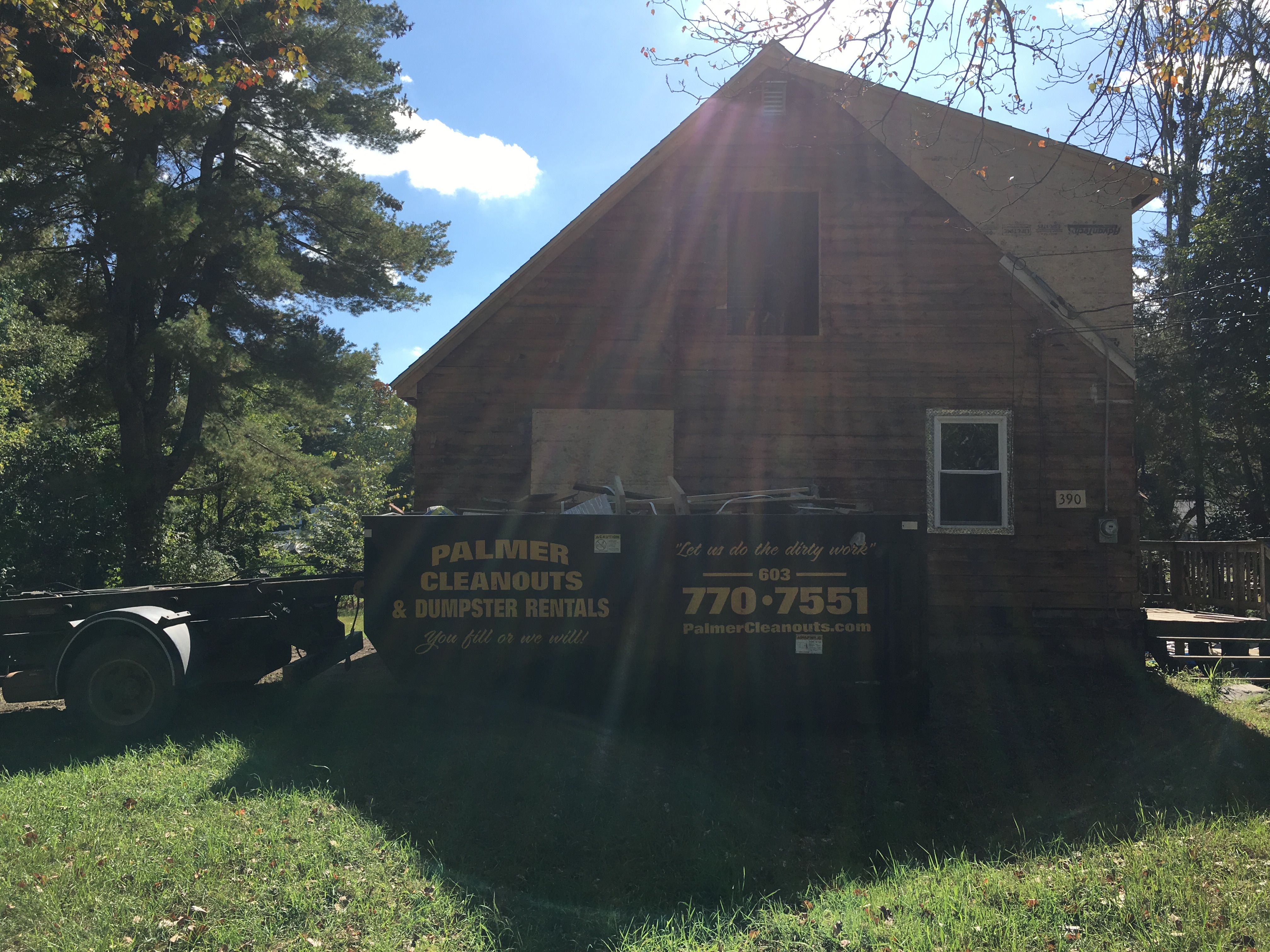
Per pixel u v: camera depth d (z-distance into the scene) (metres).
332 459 25.52
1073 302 11.02
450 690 7.40
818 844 5.25
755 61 11.30
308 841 4.88
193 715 8.04
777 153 11.44
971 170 9.25
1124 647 10.68
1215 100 7.90
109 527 19.55
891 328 11.20
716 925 4.14
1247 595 11.26
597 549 7.32
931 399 11.12
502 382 11.38
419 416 11.39
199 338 17.30
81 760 6.75
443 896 4.32
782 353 11.28
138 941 3.86
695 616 7.24
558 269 11.45
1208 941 3.82
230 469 23.28
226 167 20.19
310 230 21.20
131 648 7.49
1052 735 7.46
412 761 6.37
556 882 4.56
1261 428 21.16
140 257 16.62
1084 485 10.91
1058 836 5.16
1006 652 10.75
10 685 7.61
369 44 20.11
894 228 11.27
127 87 10.24
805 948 3.89
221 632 8.27
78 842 4.88
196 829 5.04
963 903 4.21
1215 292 18.67
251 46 16.67
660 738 7.09
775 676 7.17
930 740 7.21
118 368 19.41
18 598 7.76
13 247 17.27
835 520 7.20
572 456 11.27
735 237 11.83
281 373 20.25
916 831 5.37
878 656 7.13
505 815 5.41
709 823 5.37
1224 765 6.56
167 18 11.87
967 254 11.18
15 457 20.11
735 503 8.90
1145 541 13.60
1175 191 12.20
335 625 9.54
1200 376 20.77
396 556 7.46
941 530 10.95
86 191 15.99
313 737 7.08
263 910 4.12
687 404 11.29
